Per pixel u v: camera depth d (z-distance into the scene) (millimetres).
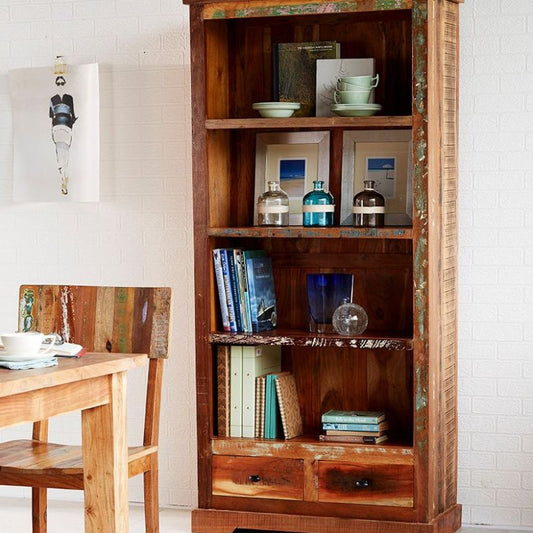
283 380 4711
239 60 4930
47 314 4285
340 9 4438
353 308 4590
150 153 5078
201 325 4660
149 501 4117
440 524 4535
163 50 5047
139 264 5109
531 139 4684
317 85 4762
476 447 4777
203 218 4652
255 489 4625
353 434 4586
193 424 5062
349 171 4777
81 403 3625
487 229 4727
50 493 5246
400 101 4758
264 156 4887
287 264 4910
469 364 4766
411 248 4762
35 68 5172
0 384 3289
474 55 4715
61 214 5199
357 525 4512
